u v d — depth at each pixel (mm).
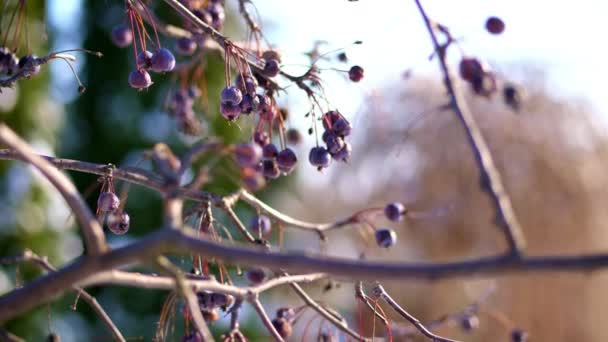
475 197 8039
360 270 1212
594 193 8086
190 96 3445
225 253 1299
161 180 1730
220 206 2393
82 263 1397
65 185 1355
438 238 8086
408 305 7875
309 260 1241
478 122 7980
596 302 7723
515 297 7633
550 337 7590
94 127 6789
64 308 5559
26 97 5332
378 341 2705
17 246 5051
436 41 1616
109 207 2309
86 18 6859
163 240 1343
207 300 2322
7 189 5070
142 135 6559
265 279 2539
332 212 9547
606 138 8281
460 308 7582
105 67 6785
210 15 3041
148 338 6020
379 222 8328
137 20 2748
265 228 2682
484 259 1188
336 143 2441
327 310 2730
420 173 8391
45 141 5555
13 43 2668
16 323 4953
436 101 8312
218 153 1545
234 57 2496
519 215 7891
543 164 7996
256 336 5684
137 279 1507
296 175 6863
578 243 7957
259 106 2486
